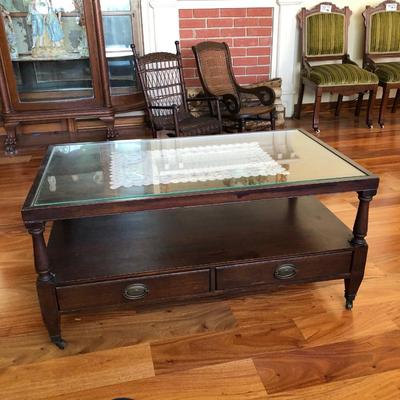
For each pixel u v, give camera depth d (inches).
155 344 58.6
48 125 152.5
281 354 56.5
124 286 56.7
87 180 61.7
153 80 123.5
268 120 137.6
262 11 151.8
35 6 125.4
